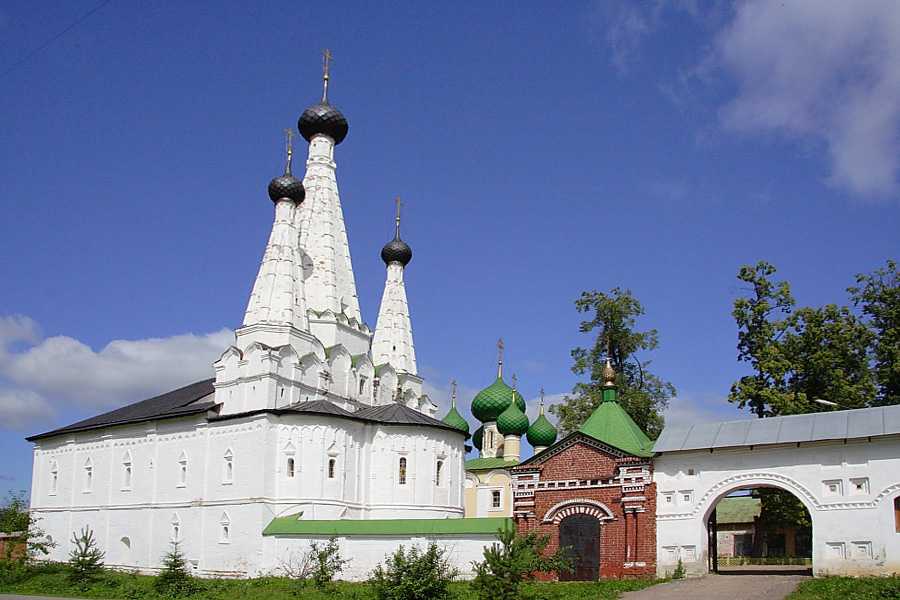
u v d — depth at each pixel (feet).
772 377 206.90
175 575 177.17
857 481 143.64
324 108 268.62
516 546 128.47
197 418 230.89
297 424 214.28
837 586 126.52
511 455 305.73
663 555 155.33
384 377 263.08
